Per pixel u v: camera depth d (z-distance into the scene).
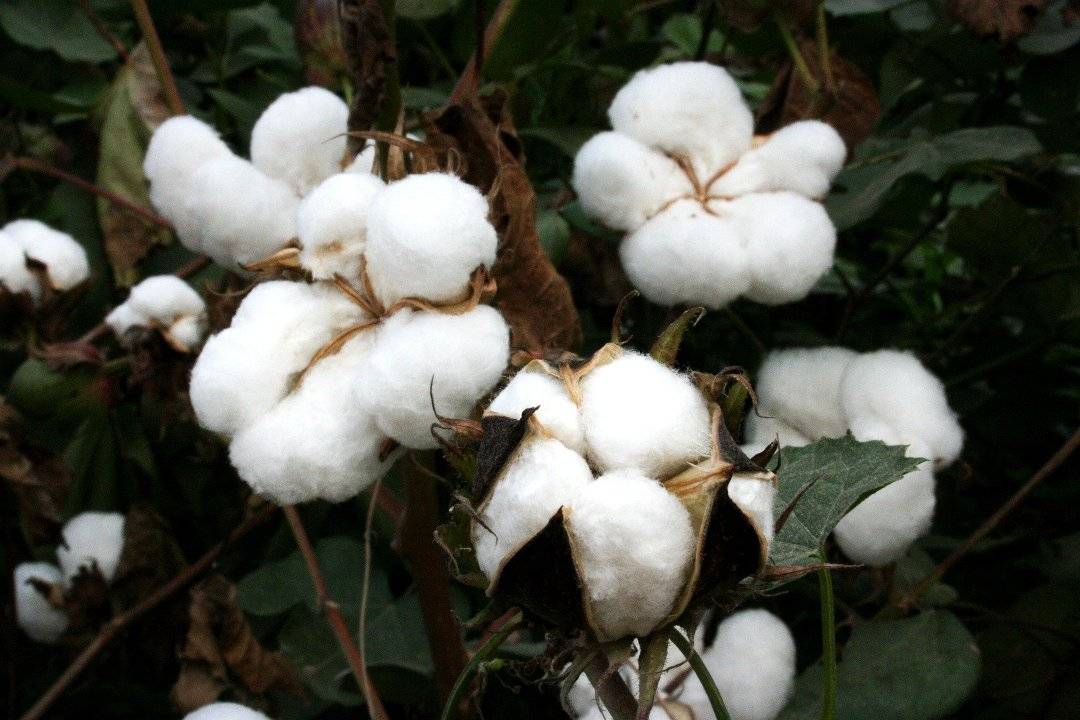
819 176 0.68
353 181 0.57
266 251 0.64
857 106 0.78
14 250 0.78
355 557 0.80
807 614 0.77
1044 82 0.81
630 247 0.68
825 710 0.54
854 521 0.67
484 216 0.55
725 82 0.69
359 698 0.74
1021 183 0.85
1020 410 0.85
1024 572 0.83
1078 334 0.84
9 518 0.80
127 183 0.92
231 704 0.61
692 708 0.65
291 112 0.64
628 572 0.48
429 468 0.63
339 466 0.55
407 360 0.53
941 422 0.68
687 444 0.49
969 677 0.66
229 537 0.80
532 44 0.81
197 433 0.82
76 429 0.84
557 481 0.49
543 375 0.51
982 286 0.95
